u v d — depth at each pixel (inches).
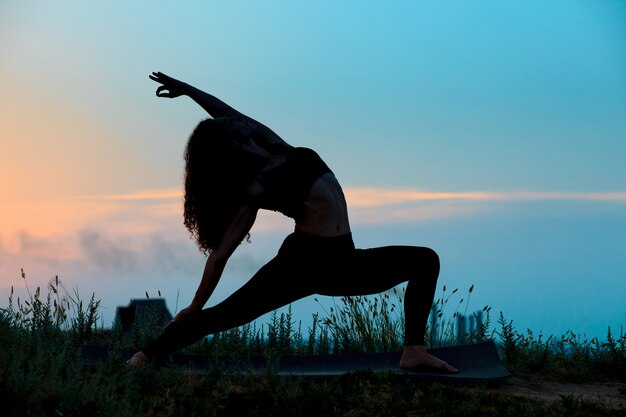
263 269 192.9
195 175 188.4
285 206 187.5
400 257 197.8
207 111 212.1
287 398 166.4
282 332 283.1
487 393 192.4
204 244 192.2
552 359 273.6
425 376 201.2
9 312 217.5
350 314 285.1
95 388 147.5
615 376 265.1
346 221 192.9
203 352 267.0
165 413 152.4
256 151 189.2
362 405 170.1
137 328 245.3
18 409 134.0
